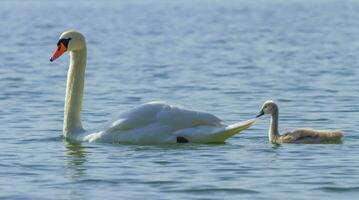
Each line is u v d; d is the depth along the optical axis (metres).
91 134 18.86
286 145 18.36
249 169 15.84
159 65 37.06
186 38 54.34
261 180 15.01
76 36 19.52
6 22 74.25
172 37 55.47
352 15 78.81
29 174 15.63
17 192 14.38
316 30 59.34
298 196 14.02
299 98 25.86
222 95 26.81
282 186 14.61
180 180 15.02
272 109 19.05
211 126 18.34
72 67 19.56
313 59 38.78
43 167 16.19
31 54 42.97
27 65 37.34
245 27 64.88
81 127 19.34
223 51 44.06
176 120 18.28
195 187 14.55
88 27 67.69
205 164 16.25
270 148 17.95
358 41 48.56
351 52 41.75
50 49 46.09
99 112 23.34
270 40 51.28
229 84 29.70
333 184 14.71
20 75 33.09
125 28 66.00
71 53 19.58
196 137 18.12
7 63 38.25
